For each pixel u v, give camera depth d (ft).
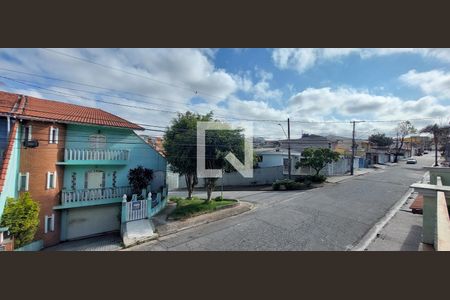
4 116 38.11
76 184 48.93
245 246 29.07
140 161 58.08
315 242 28.78
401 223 33.47
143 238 35.04
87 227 49.83
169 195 74.08
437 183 26.09
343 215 39.14
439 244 10.47
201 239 33.01
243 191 78.64
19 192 39.27
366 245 26.63
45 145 43.19
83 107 59.82
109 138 53.47
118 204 53.72
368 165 128.47
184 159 47.24
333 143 125.90
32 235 36.24
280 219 38.96
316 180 76.43
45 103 51.67
